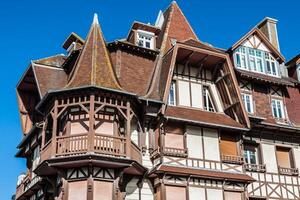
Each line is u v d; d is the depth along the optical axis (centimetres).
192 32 2717
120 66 2264
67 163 1838
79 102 1948
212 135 2238
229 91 2362
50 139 2048
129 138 1934
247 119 2277
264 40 2730
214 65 2434
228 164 2206
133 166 1931
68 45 2730
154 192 2069
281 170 2456
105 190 1878
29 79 2541
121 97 2009
